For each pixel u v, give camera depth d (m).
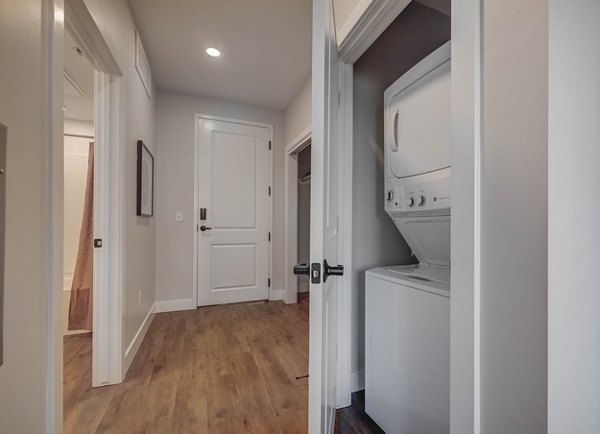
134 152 2.12
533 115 0.50
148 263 2.68
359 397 1.63
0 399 0.70
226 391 1.67
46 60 0.91
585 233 0.50
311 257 0.88
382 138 1.76
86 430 1.35
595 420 0.51
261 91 3.21
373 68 1.75
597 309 0.50
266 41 2.35
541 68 0.49
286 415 1.47
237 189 3.50
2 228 0.71
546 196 0.48
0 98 0.70
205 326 2.73
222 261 3.43
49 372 0.92
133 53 2.07
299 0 1.92
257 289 3.59
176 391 1.67
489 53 0.58
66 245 3.09
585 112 0.50
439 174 1.18
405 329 1.20
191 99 3.30
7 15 0.73
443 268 1.47
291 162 3.63
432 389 1.06
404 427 1.19
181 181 3.25
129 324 1.98
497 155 0.56
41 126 0.88
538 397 0.49
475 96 0.59
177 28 2.19
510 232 0.53
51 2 0.93
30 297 0.83
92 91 2.62
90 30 1.37
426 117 1.24
